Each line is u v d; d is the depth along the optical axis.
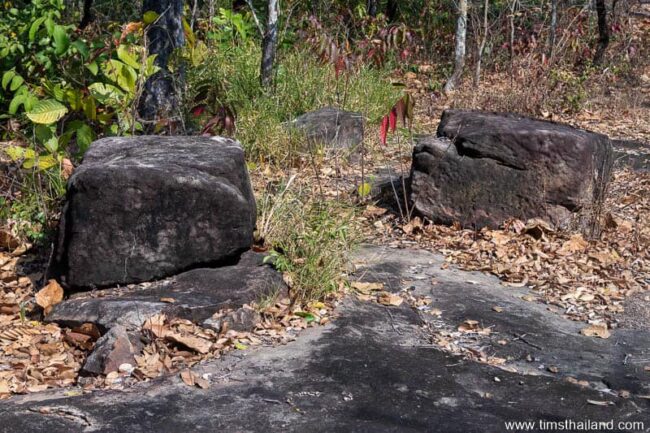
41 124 7.21
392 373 4.95
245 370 4.93
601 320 5.94
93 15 13.45
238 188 6.17
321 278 5.88
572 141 7.31
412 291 6.22
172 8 9.29
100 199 5.72
